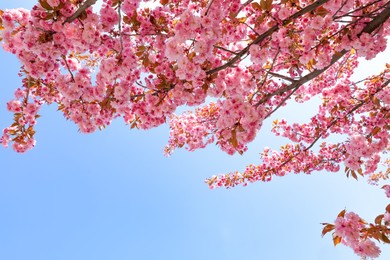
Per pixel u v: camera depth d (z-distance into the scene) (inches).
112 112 159.6
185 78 136.3
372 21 146.3
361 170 207.6
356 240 96.6
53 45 124.4
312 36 142.9
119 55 135.9
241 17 152.5
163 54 148.9
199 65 134.5
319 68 154.8
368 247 94.2
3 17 122.9
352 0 140.8
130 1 130.5
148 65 148.9
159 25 143.6
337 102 237.3
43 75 134.9
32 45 120.6
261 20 138.0
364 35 146.6
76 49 130.0
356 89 231.1
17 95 165.0
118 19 126.3
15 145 163.9
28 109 159.8
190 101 150.6
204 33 125.4
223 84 150.2
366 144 202.2
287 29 140.8
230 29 152.7
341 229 98.5
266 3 131.0
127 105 157.6
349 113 235.1
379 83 221.6
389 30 180.9
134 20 137.3
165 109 153.1
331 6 136.3
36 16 118.2
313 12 141.3
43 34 120.7
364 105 236.4
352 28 151.3
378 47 155.9
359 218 98.5
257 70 168.6
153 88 154.0
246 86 155.9
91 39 124.3
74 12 119.7
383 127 218.4
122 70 138.2
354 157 207.2
